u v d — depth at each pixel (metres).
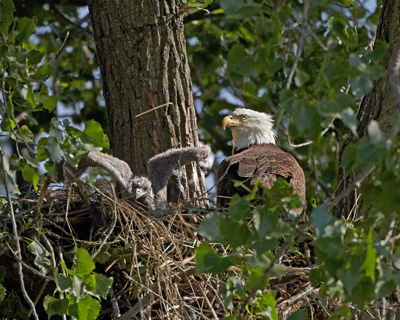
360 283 6.60
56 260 10.79
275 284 10.66
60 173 11.03
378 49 7.28
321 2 6.64
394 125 6.09
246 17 6.42
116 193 12.59
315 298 10.59
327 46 6.58
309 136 6.27
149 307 9.89
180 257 10.48
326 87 6.25
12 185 9.02
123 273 10.78
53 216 11.27
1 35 9.21
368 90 6.16
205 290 10.21
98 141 9.45
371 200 6.73
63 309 8.63
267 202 6.79
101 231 11.13
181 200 12.51
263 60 6.82
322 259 6.82
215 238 6.96
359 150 6.06
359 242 6.66
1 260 10.46
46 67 9.56
